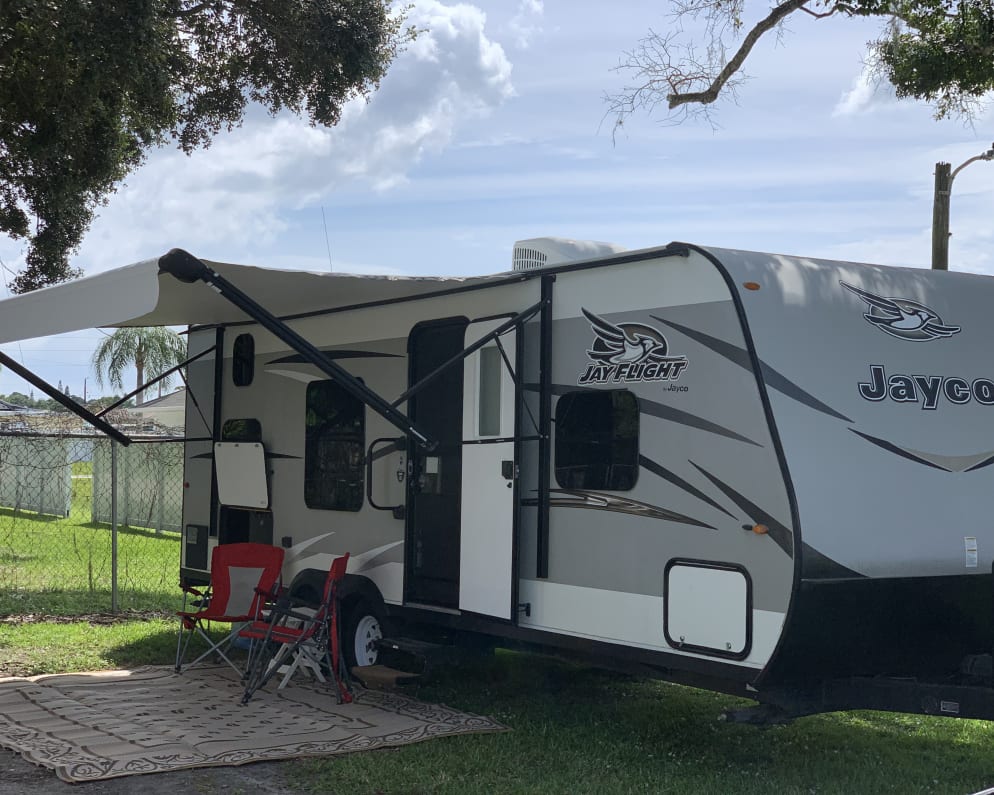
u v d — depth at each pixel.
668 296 5.29
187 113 12.96
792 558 4.60
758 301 4.97
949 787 5.13
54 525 18.44
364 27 12.70
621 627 5.41
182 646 7.79
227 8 12.56
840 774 5.31
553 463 5.88
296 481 7.91
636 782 5.05
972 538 5.11
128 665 7.61
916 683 4.78
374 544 7.11
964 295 5.62
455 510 6.64
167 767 5.02
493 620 6.11
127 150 12.52
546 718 6.26
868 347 5.14
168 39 11.23
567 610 5.73
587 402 5.70
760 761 5.52
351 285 6.38
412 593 6.79
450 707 6.52
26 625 9.13
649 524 5.29
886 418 5.02
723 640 4.87
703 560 5.00
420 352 6.92
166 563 13.35
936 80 10.40
